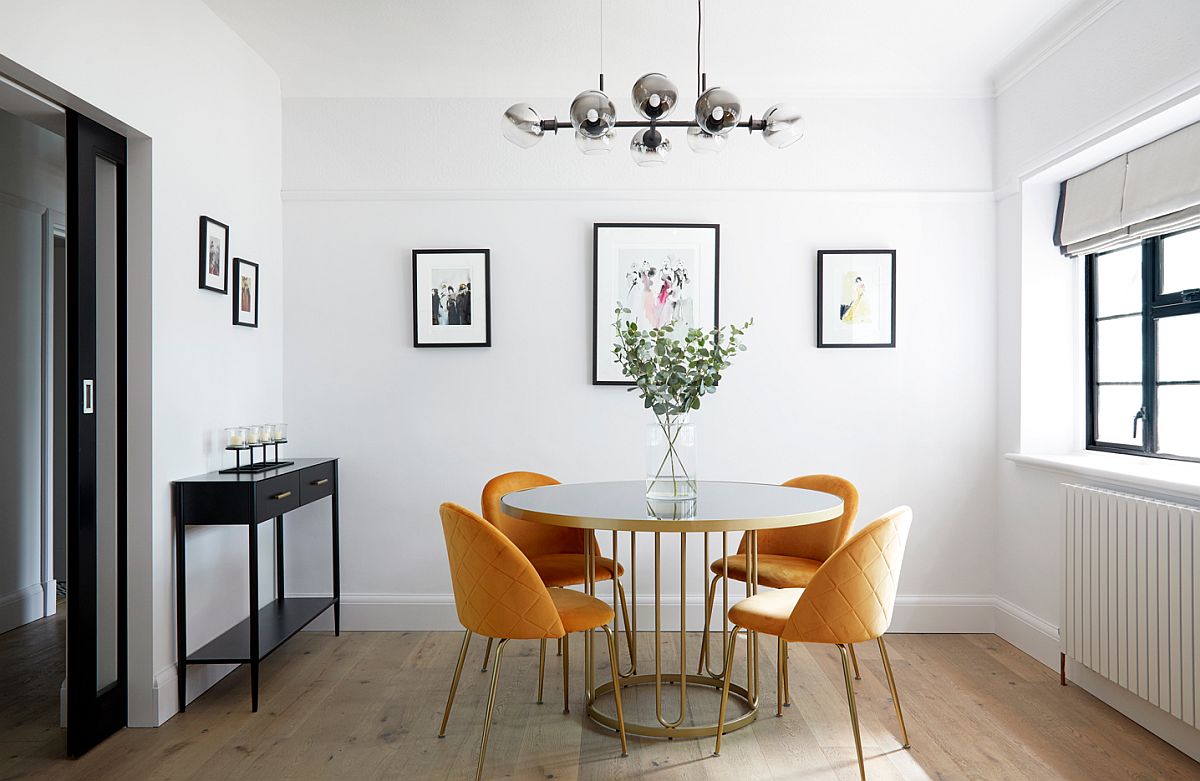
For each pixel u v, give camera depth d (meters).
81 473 2.67
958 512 4.09
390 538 4.14
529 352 4.14
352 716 2.97
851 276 4.08
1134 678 2.77
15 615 4.13
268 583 3.97
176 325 3.07
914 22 3.41
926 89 4.05
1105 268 3.62
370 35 3.58
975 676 3.39
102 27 2.60
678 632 4.08
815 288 4.11
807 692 3.20
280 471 3.36
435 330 4.11
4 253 4.07
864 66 3.87
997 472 4.06
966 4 3.25
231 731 2.85
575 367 4.13
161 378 2.96
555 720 2.93
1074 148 3.31
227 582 3.48
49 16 2.34
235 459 3.57
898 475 4.11
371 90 4.11
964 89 4.05
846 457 4.11
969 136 4.07
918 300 4.09
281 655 3.72
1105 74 3.10
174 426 3.06
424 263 4.11
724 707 2.63
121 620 2.88
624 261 4.10
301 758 2.63
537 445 4.14
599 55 3.77
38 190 4.28
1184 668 2.51
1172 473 2.88
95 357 2.75
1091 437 3.72
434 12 3.35
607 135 2.65
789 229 4.11
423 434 4.14
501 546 2.39
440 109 4.13
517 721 2.92
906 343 4.11
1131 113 2.92
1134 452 3.38
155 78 2.92
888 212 4.09
